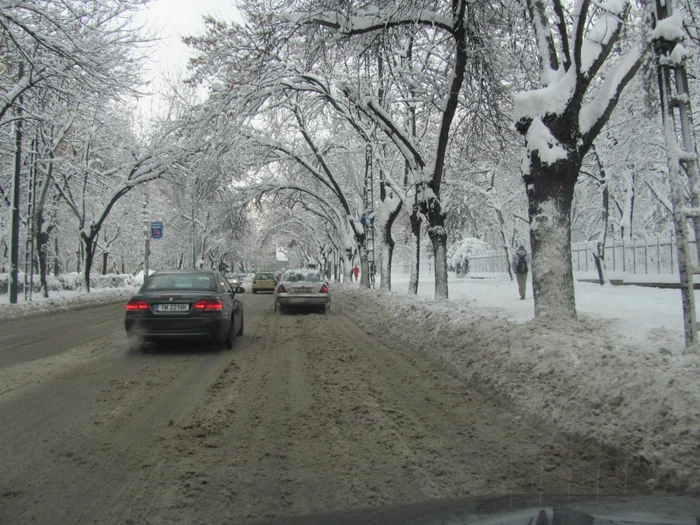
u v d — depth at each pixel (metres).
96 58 16.31
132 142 29.84
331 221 36.19
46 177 24.22
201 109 17.73
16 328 14.98
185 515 3.55
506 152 17.61
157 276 11.11
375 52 12.01
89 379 7.89
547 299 8.93
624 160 21.19
